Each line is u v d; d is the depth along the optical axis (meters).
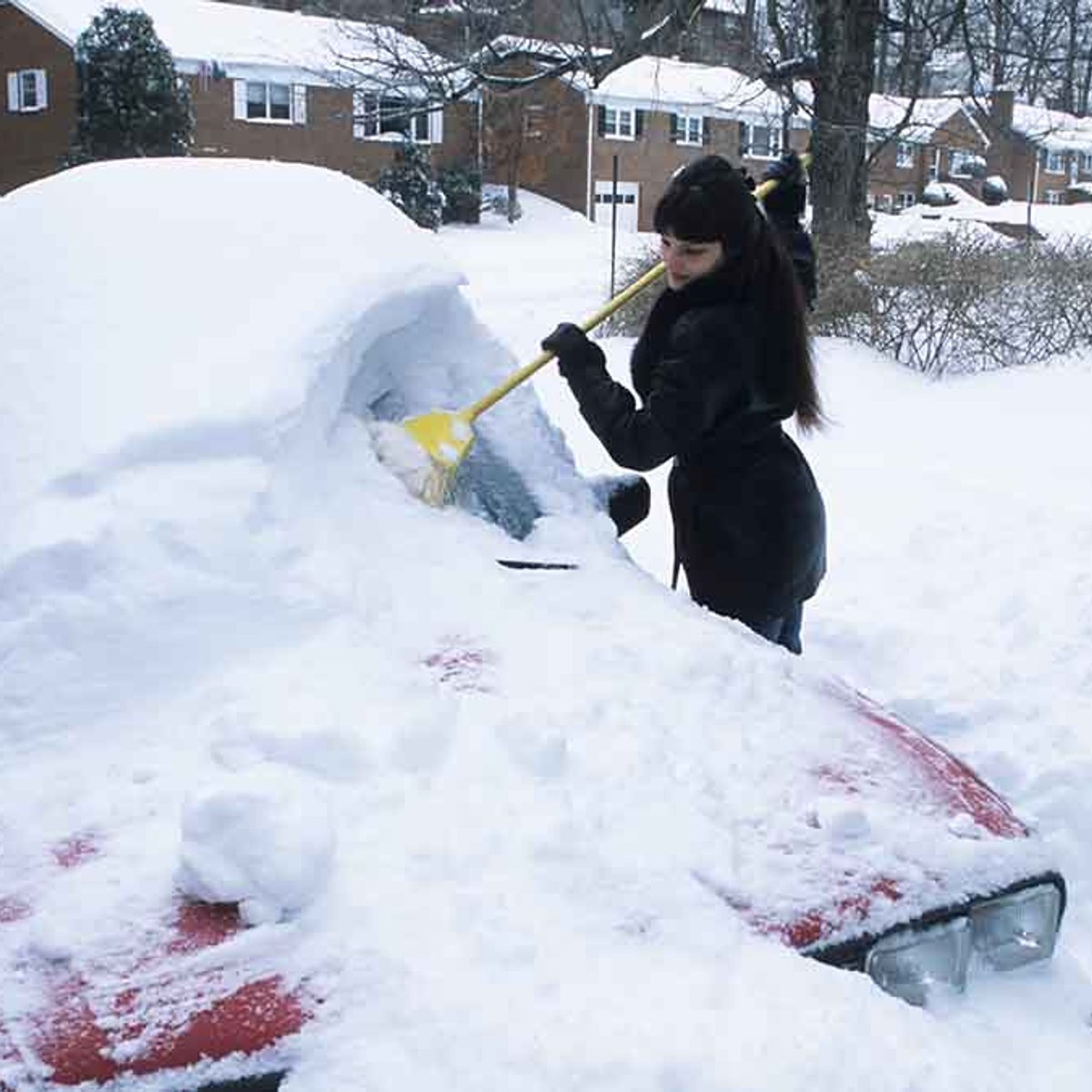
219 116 31.86
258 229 2.91
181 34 31.92
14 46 32.16
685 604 2.79
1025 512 6.65
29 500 2.32
